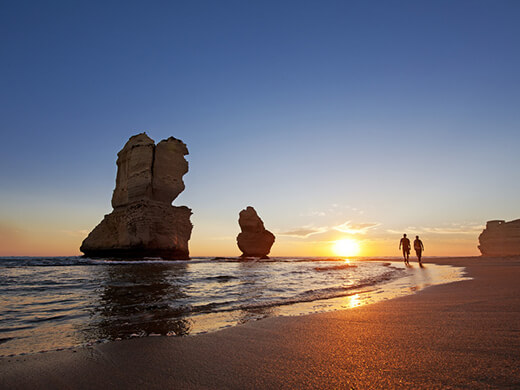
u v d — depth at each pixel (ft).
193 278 42.11
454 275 38.01
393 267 67.82
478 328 10.77
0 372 8.32
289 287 31.40
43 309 19.44
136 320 16.08
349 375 7.13
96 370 8.38
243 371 7.86
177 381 7.35
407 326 11.74
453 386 6.02
